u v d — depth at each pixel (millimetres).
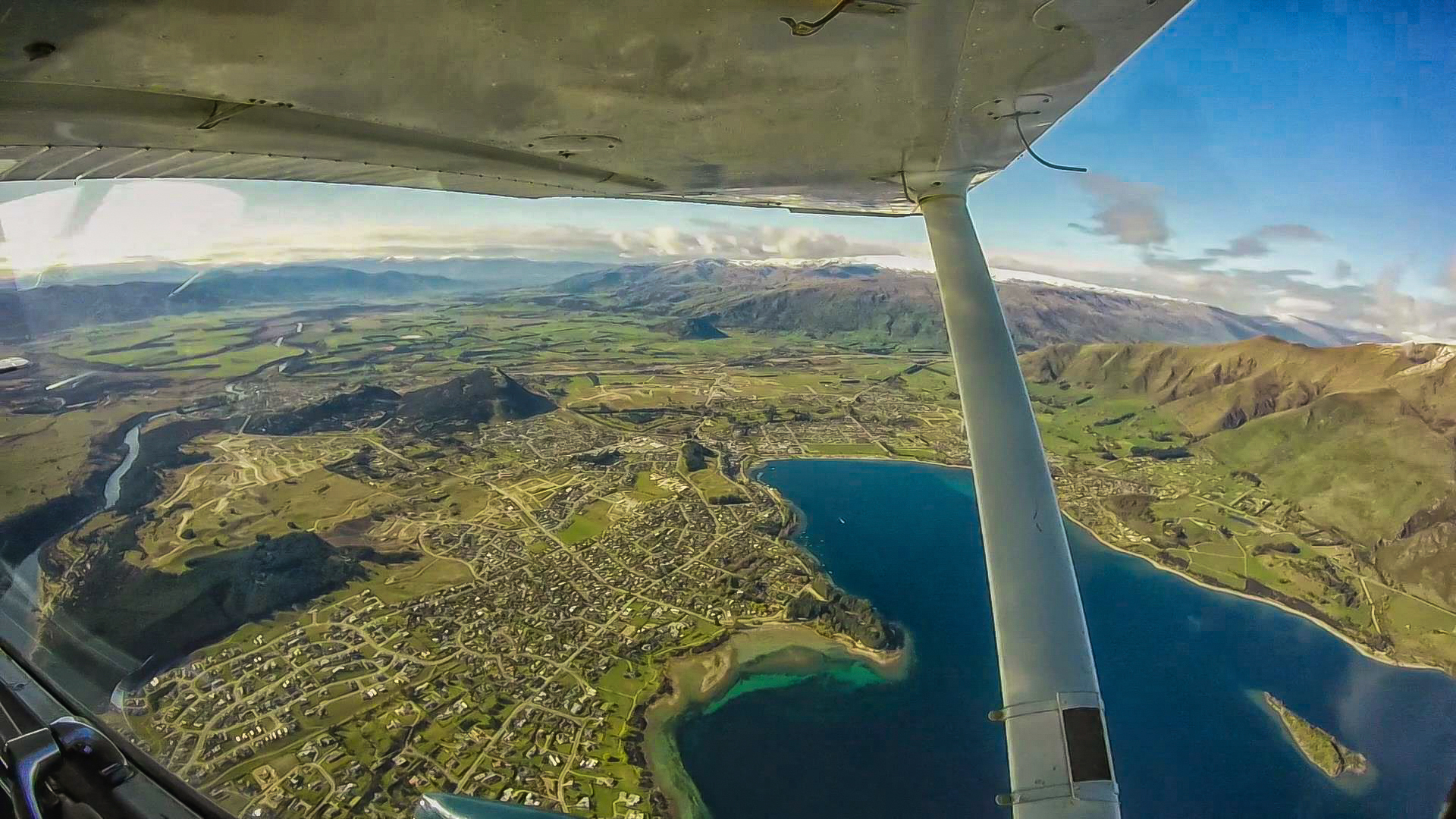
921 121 2947
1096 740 2469
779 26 2275
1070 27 2273
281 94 2574
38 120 2627
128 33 2082
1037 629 2715
